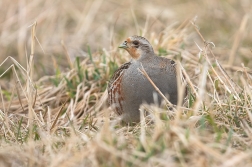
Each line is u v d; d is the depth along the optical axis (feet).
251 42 58.08
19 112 43.65
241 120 34.27
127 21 65.16
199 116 32.94
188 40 57.93
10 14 63.52
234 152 28.86
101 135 29.35
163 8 66.08
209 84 44.62
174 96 37.14
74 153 29.89
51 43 61.67
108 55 48.21
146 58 37.47
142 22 64.95
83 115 42.01
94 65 46.83
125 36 60.18
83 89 45.19
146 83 36.78
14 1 64.39
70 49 59.77
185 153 28.37
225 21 64.54
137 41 37.86
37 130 35.04
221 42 59.00
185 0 68.03
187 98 38.32
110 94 39.88
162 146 28.37
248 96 36.52
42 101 44.70
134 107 37.58
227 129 33.24
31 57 39.73
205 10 65.77
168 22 63.10
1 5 64.59
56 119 37.01
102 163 28.48
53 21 63.93
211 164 27.76
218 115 35.06
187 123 31.01
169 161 27.86
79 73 46.65
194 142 27.86
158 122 31.24
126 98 37.63
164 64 37.06
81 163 28.53
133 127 35.55
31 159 29.32
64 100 44.86
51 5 64.85
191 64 47.11
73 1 67.92
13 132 35.76
